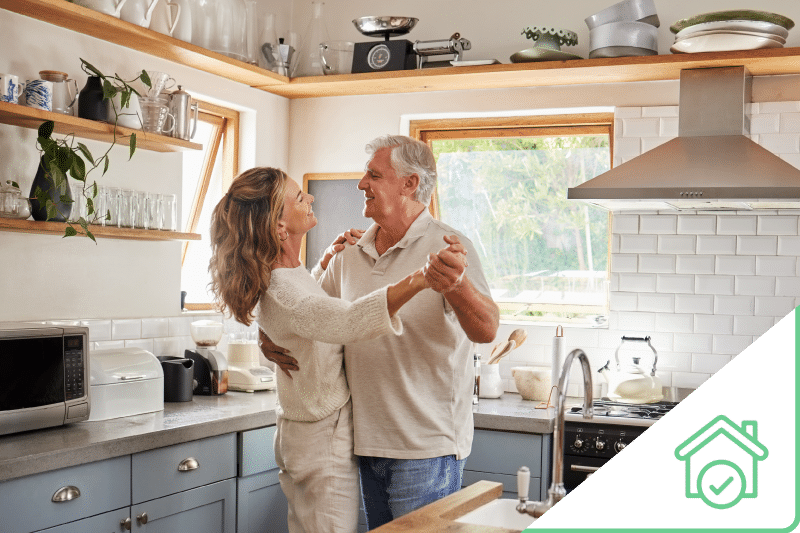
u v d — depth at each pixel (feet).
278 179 6.64
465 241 7.40
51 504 7.53
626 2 11.76
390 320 5.79
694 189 10.40
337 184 14.58
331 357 6.95
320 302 6.10
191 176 14.05
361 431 7.08
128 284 11.32
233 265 6.53
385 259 7.44
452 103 13.84
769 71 11.89
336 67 13.71
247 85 13.79
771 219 12.12
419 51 12.89
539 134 13.82
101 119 9.93
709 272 12.42
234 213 6.57
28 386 8.19
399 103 14.19
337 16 14.83
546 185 13.96
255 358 12.46
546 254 14.05
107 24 10.12
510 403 12.12
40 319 10.03
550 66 12.07
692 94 11.86
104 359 9.57
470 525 4.93
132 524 8.46
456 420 7.34
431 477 7.07
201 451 9.37
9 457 7.17
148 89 10.79
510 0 13.62
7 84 8.79
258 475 10.29
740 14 10.85
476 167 14.39
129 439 8.30
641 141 12.75
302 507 7.17
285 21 15.06
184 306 13.12
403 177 7.38
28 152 9.82
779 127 12.07
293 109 14.98
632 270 12.82
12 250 9.71
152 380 10.00
